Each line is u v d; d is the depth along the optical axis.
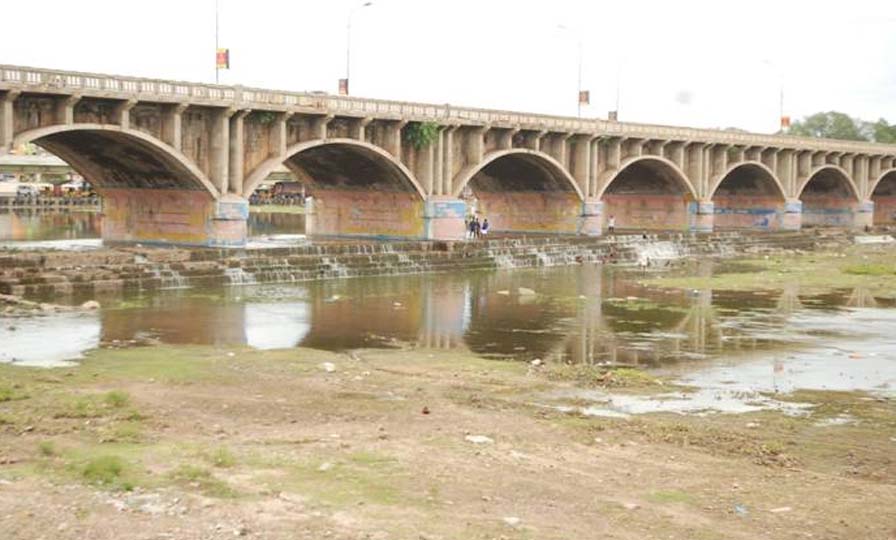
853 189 117.19
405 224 73.00
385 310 45.75
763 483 18.58
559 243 75.56
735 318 44.94
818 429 23.83
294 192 166.75
